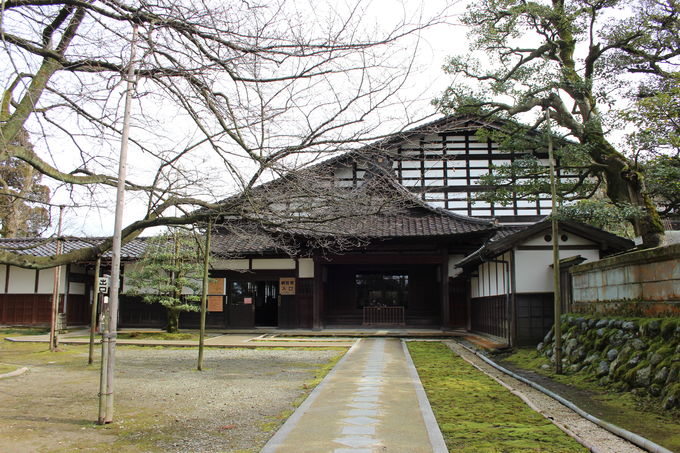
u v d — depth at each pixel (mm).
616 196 14891
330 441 5672
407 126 6566
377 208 7469
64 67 6621
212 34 6414
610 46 15211
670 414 6586
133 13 6176
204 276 12281
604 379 8734
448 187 24391
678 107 9695
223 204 7387
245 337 20594
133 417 7168
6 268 25828
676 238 15062
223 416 7230
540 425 6496
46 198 9719
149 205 7449
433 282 23922
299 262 23531
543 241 14727
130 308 24859
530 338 14328
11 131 5992
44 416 7223
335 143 6559
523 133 16969
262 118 6500
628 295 9930
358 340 19250
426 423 6465
